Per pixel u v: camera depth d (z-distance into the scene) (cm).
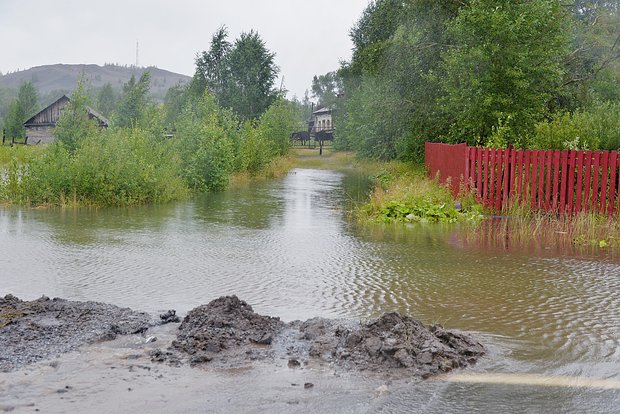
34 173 1636
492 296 710
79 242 1051
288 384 441
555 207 1375
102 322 569
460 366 481
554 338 556
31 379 441
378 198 1479
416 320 558
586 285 768
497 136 1803
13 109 7381
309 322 579
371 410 400
